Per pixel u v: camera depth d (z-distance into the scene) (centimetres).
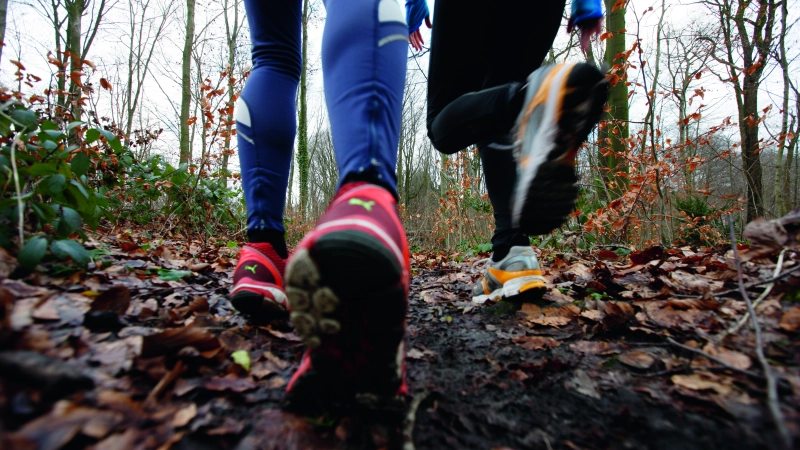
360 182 73
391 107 80
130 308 106
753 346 83
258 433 61
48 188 129
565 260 280
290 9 117
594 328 110
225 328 106
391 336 57
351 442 61
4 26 655
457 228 745
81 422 52
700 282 137
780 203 952
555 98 83
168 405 65
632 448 60
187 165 421
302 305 56
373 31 82
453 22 129
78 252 113
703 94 384
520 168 92
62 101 305
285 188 117
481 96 107
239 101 113
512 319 127
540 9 130
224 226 487
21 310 82
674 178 483
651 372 83
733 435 60
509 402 75
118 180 354
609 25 596
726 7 686
